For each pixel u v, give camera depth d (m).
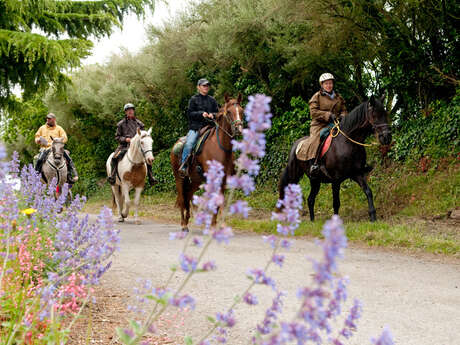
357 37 11.08
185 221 9.77
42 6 13.35
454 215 8.72
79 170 26.44
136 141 11.08
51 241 3.51
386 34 10.94
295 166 10.01
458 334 3.22
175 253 6.47
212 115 8.79
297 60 12.49
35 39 11.32
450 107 10.73
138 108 22.30
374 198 10.81
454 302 4.07
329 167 9.05
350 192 11.59
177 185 9.83
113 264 5.54
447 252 6.46
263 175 14.63
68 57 12.10
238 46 14.38
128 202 11.50
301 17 11.65
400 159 11.55
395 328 3.33
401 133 11.80
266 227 9.31
